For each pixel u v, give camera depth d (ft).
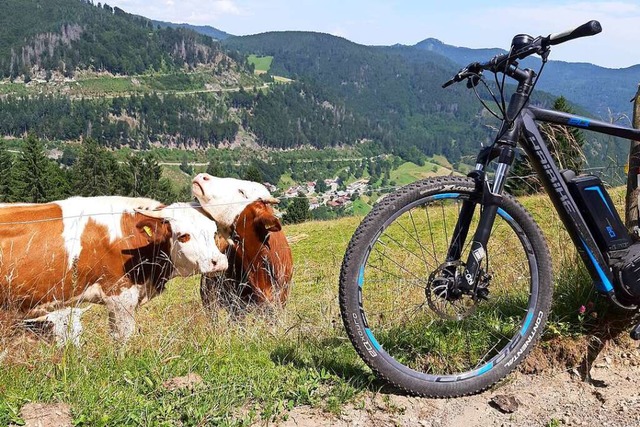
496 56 11.31
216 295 18.71
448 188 11.07
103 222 17.29
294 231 85.25
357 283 10.59
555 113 11.82
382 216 10.68
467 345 12.55
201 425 10.04
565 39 10.57
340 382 11.37
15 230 16.46
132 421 10.13
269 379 11.53
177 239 17.57
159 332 14.42
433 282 11.29
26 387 11.34
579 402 11.29
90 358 12.78
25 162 271.28
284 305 20.59
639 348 12.58
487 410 11.05
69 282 16.84
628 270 12.07
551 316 13.51
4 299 16.24
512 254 15.42
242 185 20.18
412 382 10.99
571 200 11.98
